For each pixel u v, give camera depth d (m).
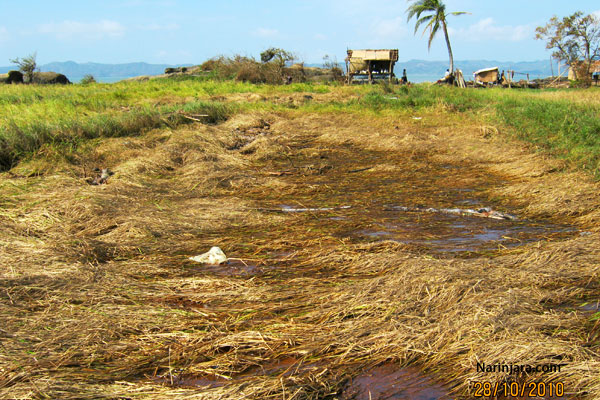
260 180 8.34
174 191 7.55
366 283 4.06
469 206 6.98
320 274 4.55
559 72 39.94
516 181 8.48
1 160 8.60
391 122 14.77
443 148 11.39
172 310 3.73
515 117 14.31
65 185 7.41
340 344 3.30
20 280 4.05
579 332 3.38
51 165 8.52
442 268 4.23
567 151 9.91
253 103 17.70
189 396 2.74
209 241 5.45
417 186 8.22
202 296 4.04
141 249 5.15
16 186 7.18
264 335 3.38
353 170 9.46
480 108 16.67
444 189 8.00
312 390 2.85
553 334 3.31
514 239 5.52
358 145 12.16
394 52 29.78
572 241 5.05
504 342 3.13
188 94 20.59
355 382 2.98
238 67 30.05
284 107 17.50
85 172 8.51
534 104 15.83
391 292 3.88
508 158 10.09
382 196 7.55
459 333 3.29
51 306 3.72
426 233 5.76
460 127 13.76
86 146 9.98
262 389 2.80
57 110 14.14
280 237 5.60
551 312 3.65
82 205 6.22
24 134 9.34
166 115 13.49
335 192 7.83
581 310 3.75
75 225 5.78
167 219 6.02
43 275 4.21
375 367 3.12
